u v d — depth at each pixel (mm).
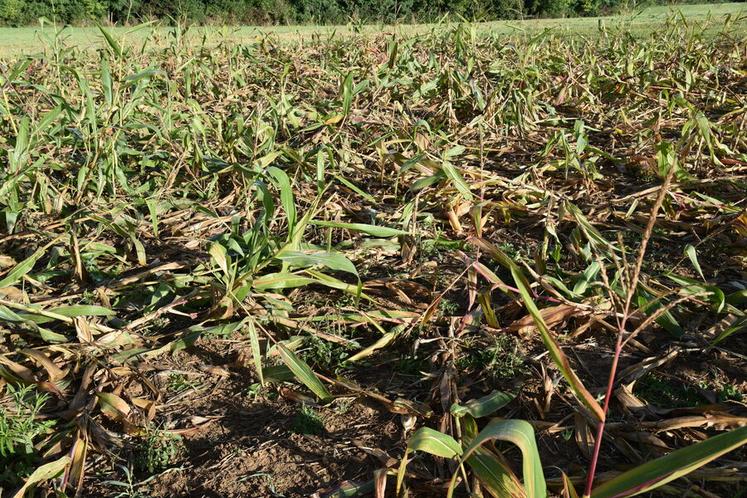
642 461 2564
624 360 3273
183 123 7785
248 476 2623
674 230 4766
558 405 2965
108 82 5469
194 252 4586
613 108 8547
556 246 4172
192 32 14086
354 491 2465
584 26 18547
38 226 4832
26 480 2533
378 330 3625
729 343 3385
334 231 4895
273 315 3619
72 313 3611
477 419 2906
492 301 3941
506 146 6988
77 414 2916
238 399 3123
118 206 5023
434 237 4730
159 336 3562
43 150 6418
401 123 7434
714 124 6543
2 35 23125
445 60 9883
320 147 5699
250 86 10039
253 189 5348
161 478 2641
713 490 2426
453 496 2422
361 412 2992
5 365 3207
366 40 12516
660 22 15492
